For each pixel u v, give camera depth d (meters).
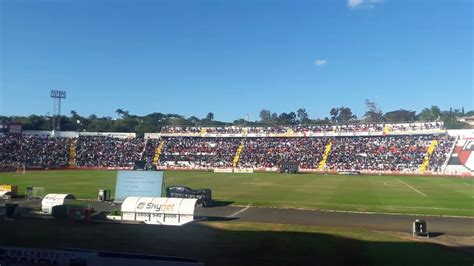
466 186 72.12
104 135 145.12
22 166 108.75
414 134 122.00
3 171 101.31
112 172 99.88
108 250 25.53
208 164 123.62
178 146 133.88
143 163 110.06
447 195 57.69
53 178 80.12
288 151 125.62
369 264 23.02
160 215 35.44
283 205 46.75
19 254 22.12
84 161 122.19
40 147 124.44
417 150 114.31
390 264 23.06
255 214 40.88
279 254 24.81
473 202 50.53
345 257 24.39
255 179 84.75
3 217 36.84
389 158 113.44
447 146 112.62
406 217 40.03
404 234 32.44
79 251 21.64
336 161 115.88
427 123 124.00
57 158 120.56
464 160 106.56
